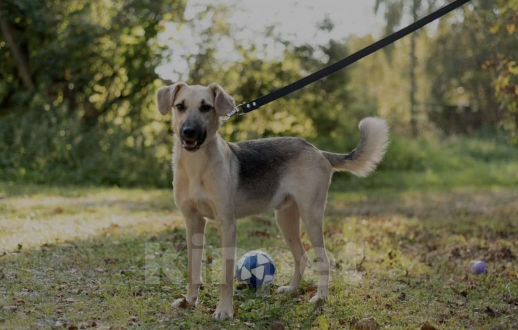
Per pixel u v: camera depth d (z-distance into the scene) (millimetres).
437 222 10070
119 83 16703
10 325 4270
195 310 4910
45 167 14352
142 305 4914
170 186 15281
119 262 6262
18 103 15609
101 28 16016
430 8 26766
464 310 5207
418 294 5637
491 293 5711
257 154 5254
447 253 7605
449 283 6102
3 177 13625
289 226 5629
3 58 16203
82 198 11281
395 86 30172
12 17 15062
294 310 5031
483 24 11078
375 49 5316
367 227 9414
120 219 8852
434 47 26703
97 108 16703
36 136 14555
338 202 13438
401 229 9266
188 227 5023
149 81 16562
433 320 4891
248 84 17719
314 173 5305
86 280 5551
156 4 16047
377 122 5645
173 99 4906
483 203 13148
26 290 5137
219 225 4887
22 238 6938
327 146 19812
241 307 5000
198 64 16969
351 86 20844
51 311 4641
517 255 7348
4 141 14688
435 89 28312
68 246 6801
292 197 5340
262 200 5215
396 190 17156
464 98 28250
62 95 16438
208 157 4785
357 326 4645
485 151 23859
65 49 15672
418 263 6887
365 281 5973
